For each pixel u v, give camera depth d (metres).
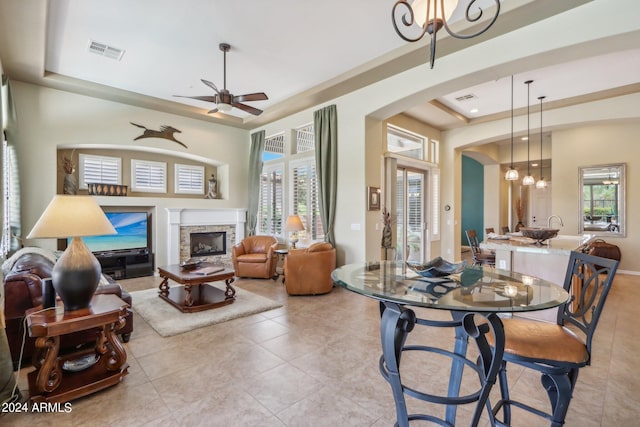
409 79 4.43
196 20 3.44
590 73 4.46
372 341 3.06
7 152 4.45
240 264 5.79
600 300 1.57
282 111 6.21
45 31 3.43
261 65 4.50
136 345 2.96
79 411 2.02
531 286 1.68
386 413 2.01
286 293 4.80
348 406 2.07
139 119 5.93
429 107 5.71
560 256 3.57
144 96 5.60
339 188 5.49
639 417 1.96
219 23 3.50
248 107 4.54
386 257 5.64
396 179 5.87
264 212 7.21
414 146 6.77
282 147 6.97
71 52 4.11
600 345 2.99
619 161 6.42
